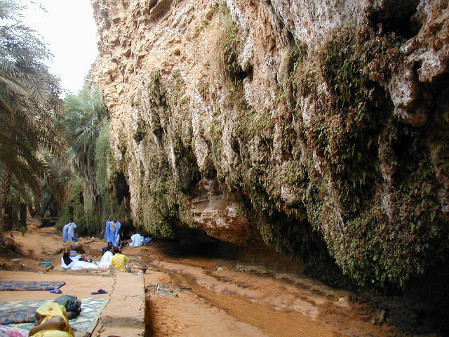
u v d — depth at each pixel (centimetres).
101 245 2133
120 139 1975
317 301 805
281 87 659
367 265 513
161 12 1569
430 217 429
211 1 1096
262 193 785
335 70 478
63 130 1391
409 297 609
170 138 1308
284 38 621
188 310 762
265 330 679
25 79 1206
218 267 1317
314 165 585
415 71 390
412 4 398
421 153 430
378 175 485
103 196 2377
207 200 1189
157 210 1504
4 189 1451
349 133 484
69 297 500
